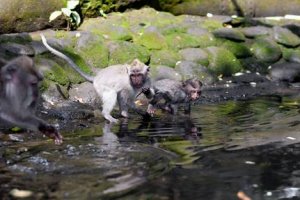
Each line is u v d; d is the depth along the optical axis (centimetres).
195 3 1725
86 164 820
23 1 1444
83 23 1548
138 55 1450
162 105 1212
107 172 782
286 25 1722
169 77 1421
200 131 1024
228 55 1555
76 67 1242
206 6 1738
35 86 849
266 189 726
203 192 711
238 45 1599
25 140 968
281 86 1467
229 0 1764
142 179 755
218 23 1673
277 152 874
